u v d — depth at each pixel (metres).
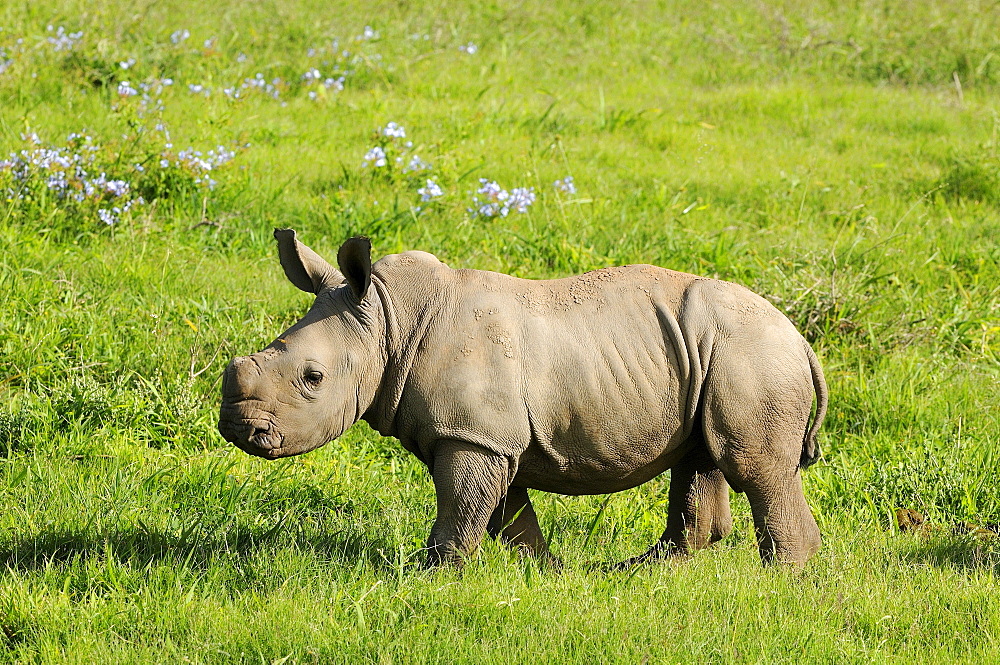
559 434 13.04
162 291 22.69
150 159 26.80
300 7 43.56
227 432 12.65
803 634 12.09
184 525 14.83
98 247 24.31
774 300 23.78
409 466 18.06
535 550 14.34
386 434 13.38
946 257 27.36
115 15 38.34
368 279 12.37
